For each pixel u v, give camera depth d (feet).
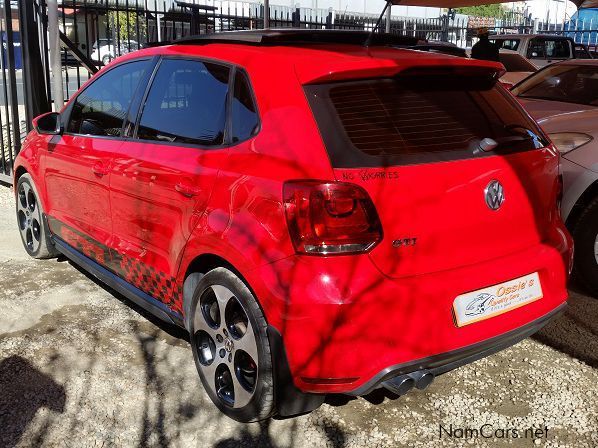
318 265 8.32
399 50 10.80
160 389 10.84
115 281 13.10
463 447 9.49
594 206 14.75
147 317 13.56
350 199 8.34
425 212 8.79
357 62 9.23
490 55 38.70
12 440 9.43
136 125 12.22
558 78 21.98
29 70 22.85
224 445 9.45
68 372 11.27
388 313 8.39
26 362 11.57
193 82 11.11
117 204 12.35
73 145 14.01
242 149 9.61
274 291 8.54
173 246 10.74
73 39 29.43
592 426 10.06
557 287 10.27
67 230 14.70
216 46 11.12
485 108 10.25
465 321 8.96
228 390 10.13
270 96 9.46
